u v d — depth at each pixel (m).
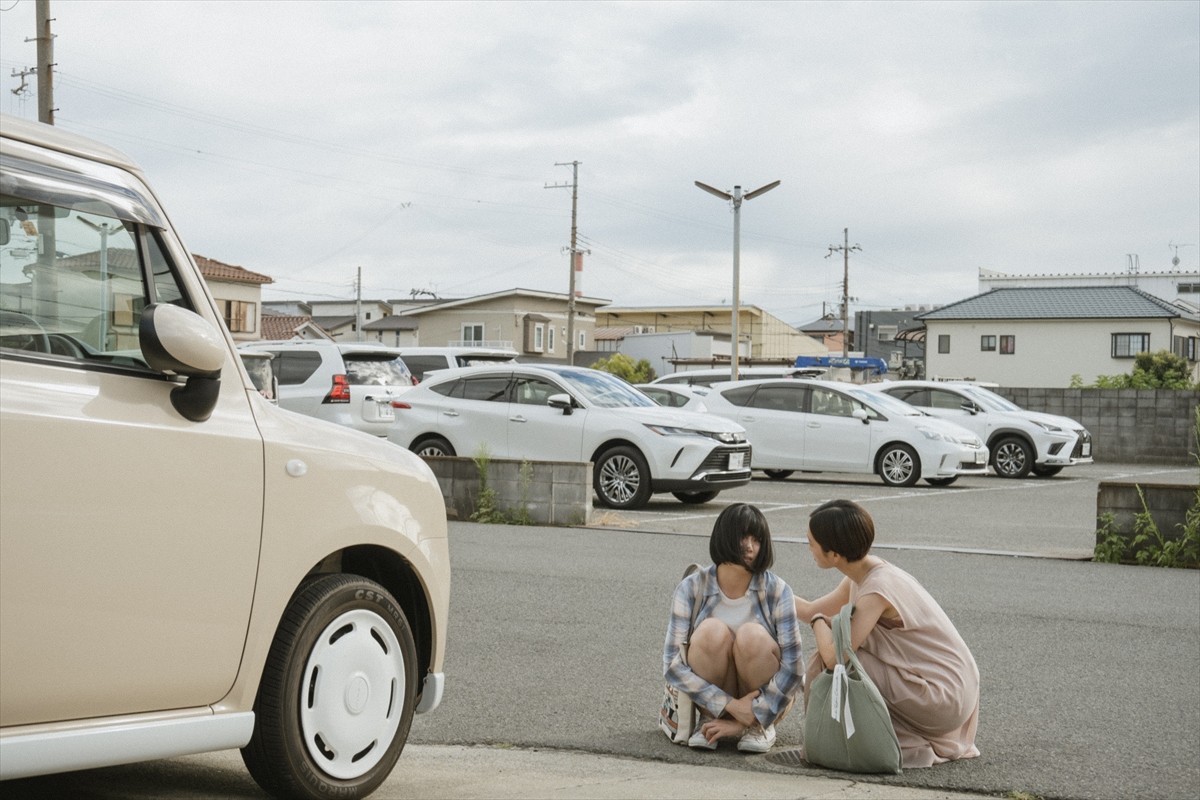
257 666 3.52
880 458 18.73
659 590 8.55
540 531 11.95
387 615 3.91
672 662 4.95
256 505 3.50
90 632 3.05
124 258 3.34
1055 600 8.45
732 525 4.88
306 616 3.63
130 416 3.19
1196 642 7.13
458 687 5.84
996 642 7.06
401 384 17.28
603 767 4.59
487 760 4.64
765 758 4.84
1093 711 5.61
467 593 8.33
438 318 72.88
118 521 3.11
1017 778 4.61
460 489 12.96
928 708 4.73
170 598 3.25
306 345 16.95
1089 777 4.62
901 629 4.80
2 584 2.86
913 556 10.55
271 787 3.67
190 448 3.32
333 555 4.05
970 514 14.54
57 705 3.01
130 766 4.21
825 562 4.92
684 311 97.81
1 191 3.02
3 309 3.00
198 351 3.20
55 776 3.98
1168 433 27.34
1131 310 55.50
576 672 6.18
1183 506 10.25
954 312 58.72
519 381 15.01
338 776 3.74
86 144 3.35
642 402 15.13
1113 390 27.84
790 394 19.33
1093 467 25.56
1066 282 75.12
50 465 2.96
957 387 22.50
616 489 14.35
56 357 3.11
